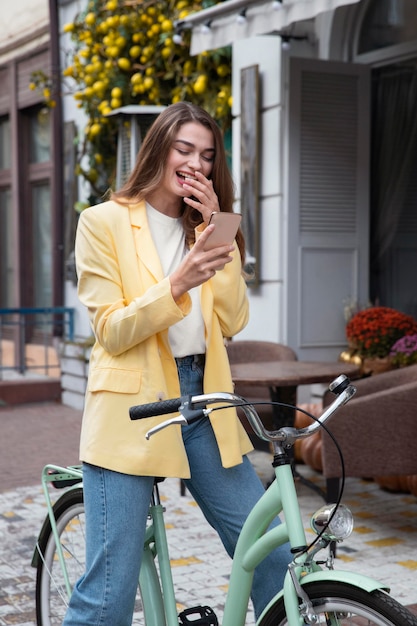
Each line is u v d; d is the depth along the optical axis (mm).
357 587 1943
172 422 2064
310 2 5277
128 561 2363
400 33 6793
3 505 5434
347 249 6934
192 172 2432
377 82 7066
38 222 11641
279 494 2174
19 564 4301
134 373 2369
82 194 9844
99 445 2371
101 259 2406
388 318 6066
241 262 2637
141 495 2379
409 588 3854
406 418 4359
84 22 8586
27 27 11188
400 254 6984
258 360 5867
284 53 6801
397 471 4371
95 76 8453
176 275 2273
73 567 2844
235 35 6023
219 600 3758
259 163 6984
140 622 3371
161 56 7941
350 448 4387
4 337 12383
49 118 11062
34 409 9133
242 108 7086
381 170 7074
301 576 2070
